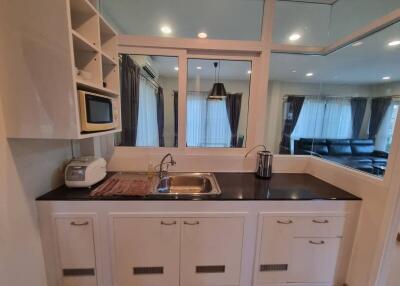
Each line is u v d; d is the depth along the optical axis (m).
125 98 1.92
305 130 2.20
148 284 1.49
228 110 2.02
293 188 1.62
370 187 1.36
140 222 1.38
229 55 1.91
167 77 1.91
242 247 1.47
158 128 1.99
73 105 1.03
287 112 2.21
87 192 1.42
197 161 2.00
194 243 1.44
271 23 1.82
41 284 1.37
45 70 1.01
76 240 1.38
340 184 1.63
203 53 1.89
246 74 1.97
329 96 2.01
